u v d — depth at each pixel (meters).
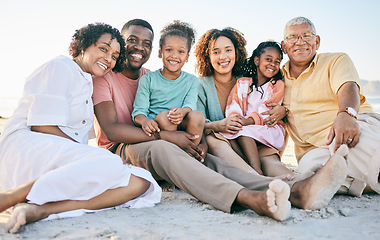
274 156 3.63
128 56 3.70
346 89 3.26
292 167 4.88
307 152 3.49
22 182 2.35
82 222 2.09
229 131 3.53
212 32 4.06
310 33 3.59
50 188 2.10
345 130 2.85
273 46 3.93
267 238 1.85
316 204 2.36
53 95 2.52
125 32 3.78
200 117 3.25
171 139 3.15
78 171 2.19
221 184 2.42
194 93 3.74
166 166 2.68
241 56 4.10
